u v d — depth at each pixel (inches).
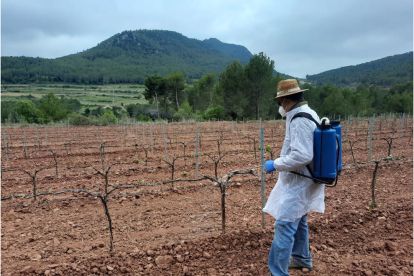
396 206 198.5
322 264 139.4
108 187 276.1
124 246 160.1
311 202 120.0
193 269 137.2
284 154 119.9
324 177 111.7
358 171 302.4
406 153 414.6
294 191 116.5
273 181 280.8
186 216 201.8
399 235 163.0
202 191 255.8
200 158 411.8
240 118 1455.5
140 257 147.6
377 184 259.1
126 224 191.2
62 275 134.8
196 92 2190.0
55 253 155.9
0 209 219.0
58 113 1481.3
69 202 233.5
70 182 293.7
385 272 130.2
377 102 2306.8
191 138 658.2
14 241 170.6
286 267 119.4
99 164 388.8
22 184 288.7
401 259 139.3
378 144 508.1
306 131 108.7
